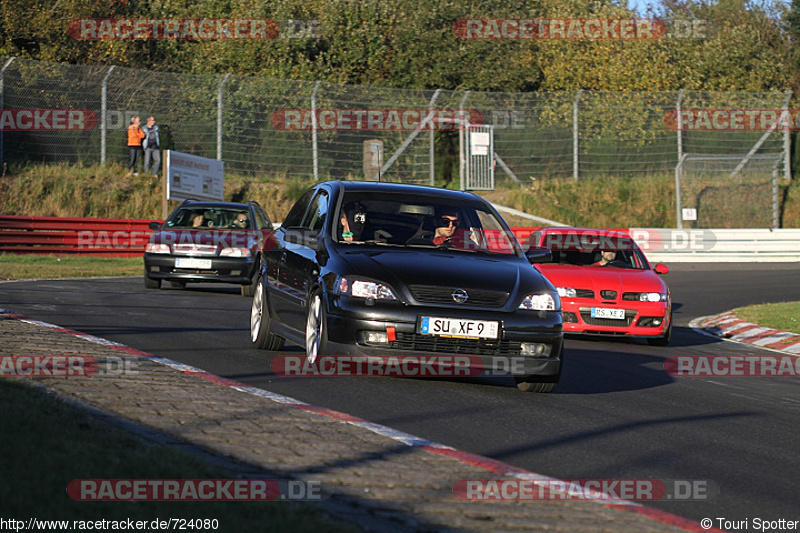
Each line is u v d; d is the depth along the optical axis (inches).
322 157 2556.6
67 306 1005.8
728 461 494.3
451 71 3090.6
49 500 317.1
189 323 932.6
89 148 2400.3
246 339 844.0
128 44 2893.7
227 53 2908.5
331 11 3046.3
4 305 971.9
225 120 2470.5
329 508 352.8
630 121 2778.1
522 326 630.5
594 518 366.3
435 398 609.6
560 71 3203.7
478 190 2696.9
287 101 2511.1
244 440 446.0
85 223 2005.4
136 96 2416.3
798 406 695.7
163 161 2228.1
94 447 385.4
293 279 717.9
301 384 619.5
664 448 514.0
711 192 2807.6
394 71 3100.4
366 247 681.6
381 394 606.9
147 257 1328.7
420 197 743.7
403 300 621.3
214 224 1427.2
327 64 2987.2
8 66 2234.3
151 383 566.9
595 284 1051.9
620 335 1058.1
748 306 1475.1
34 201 2191.2
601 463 470.3
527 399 636.7
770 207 2795.3
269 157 2511.1
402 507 361.1
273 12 2974.9
